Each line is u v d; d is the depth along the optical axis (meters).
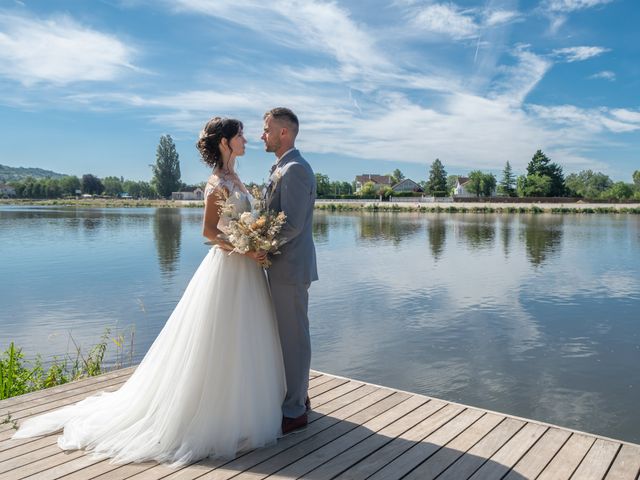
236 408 2.91
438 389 6.71
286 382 3.25
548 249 23.12
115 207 83.06
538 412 6.03
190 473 2.70
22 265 17.58
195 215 54.16
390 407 3.59
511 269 17.08
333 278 15.14
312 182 3.13
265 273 3.31
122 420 3.06
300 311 3.20
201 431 2.88
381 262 18.75
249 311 3.04
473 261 19.06
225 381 2.94
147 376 3.12
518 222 43.50
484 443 3.04
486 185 94.31
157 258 19.36
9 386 4.98
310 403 3.64
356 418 3.40
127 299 11.91
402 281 14.64
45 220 43.47
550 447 2.99
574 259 19.77
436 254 21.27
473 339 8.89
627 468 2.75
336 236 29.67
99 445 2.93
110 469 2.74
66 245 23.83
